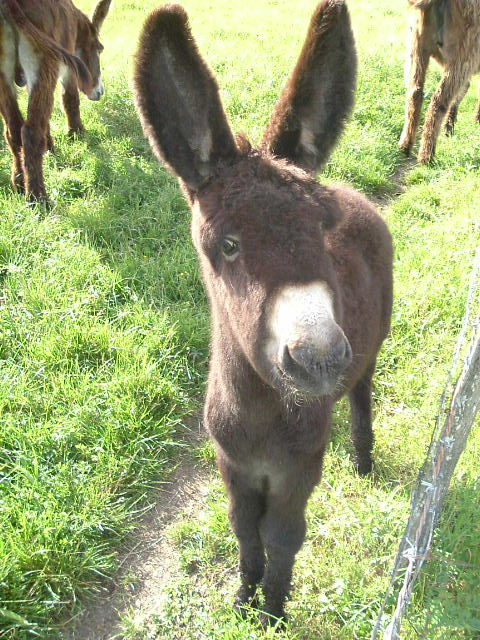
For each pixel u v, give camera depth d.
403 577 1.11
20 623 1.10
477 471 1.32
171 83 0.90
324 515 1.33
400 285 1.95
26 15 2.23
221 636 1.07
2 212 2.10
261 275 0.76
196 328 1.76
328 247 1.12
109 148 2.68
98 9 3.02
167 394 1.57
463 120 3.59
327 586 1.19
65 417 1.45
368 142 2.93
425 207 2.50
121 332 1.69
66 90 2.68
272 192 0.80
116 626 1.18
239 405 0.96
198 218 0.91
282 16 5.56
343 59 0.95
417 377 1.68
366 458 1.45
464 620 0.97
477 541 1.16
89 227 2.10
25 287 1.80
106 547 1.29
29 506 1.24
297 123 0.97
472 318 1.80
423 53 2.94
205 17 5.39
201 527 1.32
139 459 1.42
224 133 0.89
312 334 0.71
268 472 1.02
